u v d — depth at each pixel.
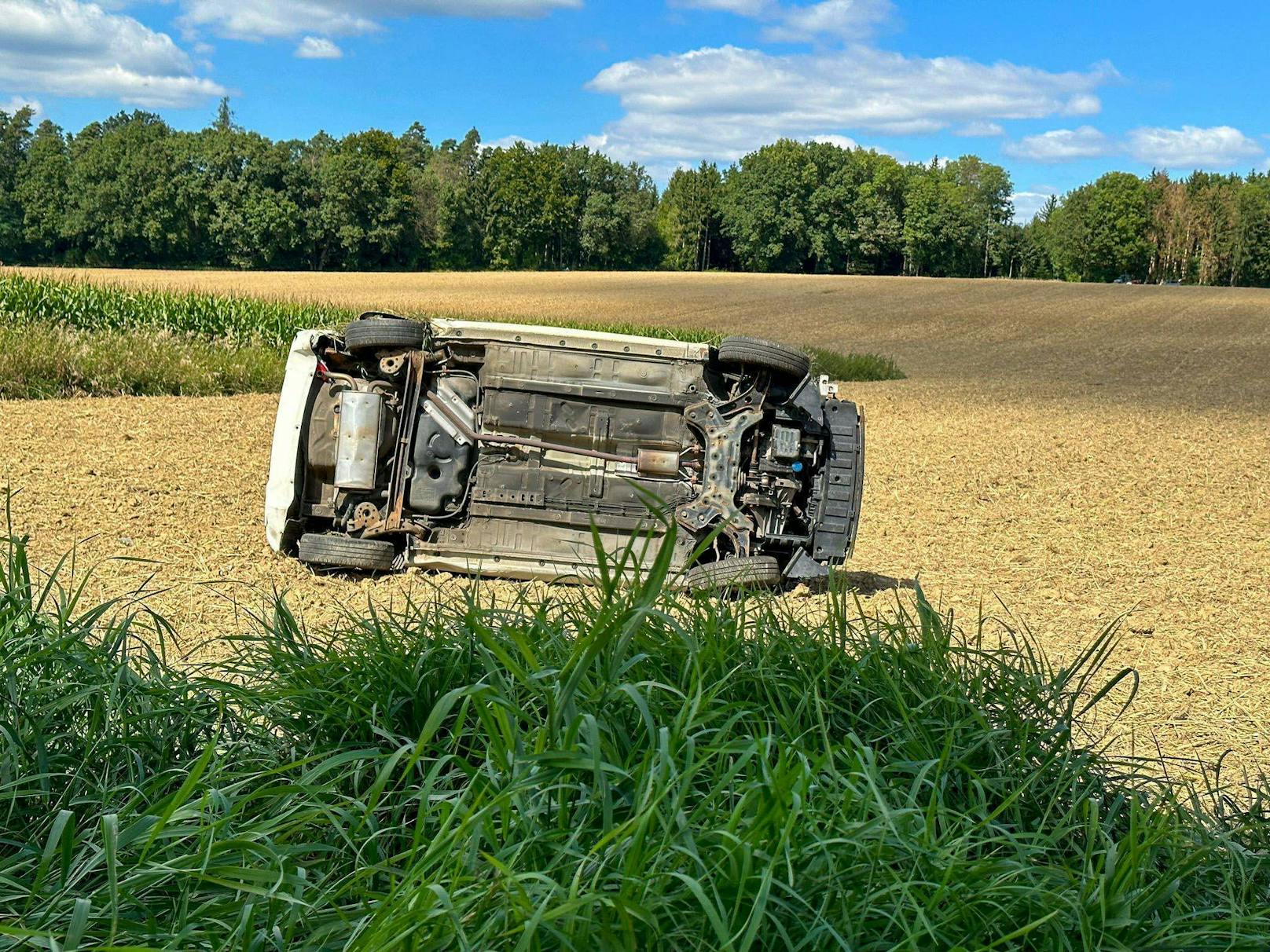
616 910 2.21
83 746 3.27
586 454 7.95
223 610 6.58
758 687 3.59
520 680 2.91
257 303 25.28
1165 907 2.86
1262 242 138.75
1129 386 30.44
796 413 7.99
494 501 7.89
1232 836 3.35
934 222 134.50
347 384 8.12
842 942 2.24
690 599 4.19
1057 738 3.71
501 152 124.25
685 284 83.88
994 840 2.87
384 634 3.95
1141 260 143.88
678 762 2.97
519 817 2.54
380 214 111.00
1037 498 12.39
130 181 104.94
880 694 3.72
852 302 69.06
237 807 2.81
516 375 8.00
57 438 12.30
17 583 3.75
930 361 39.84
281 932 2.41
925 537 10.08
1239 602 8.23
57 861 2.78
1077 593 8.29
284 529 7.87
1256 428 20.86
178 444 12.39
